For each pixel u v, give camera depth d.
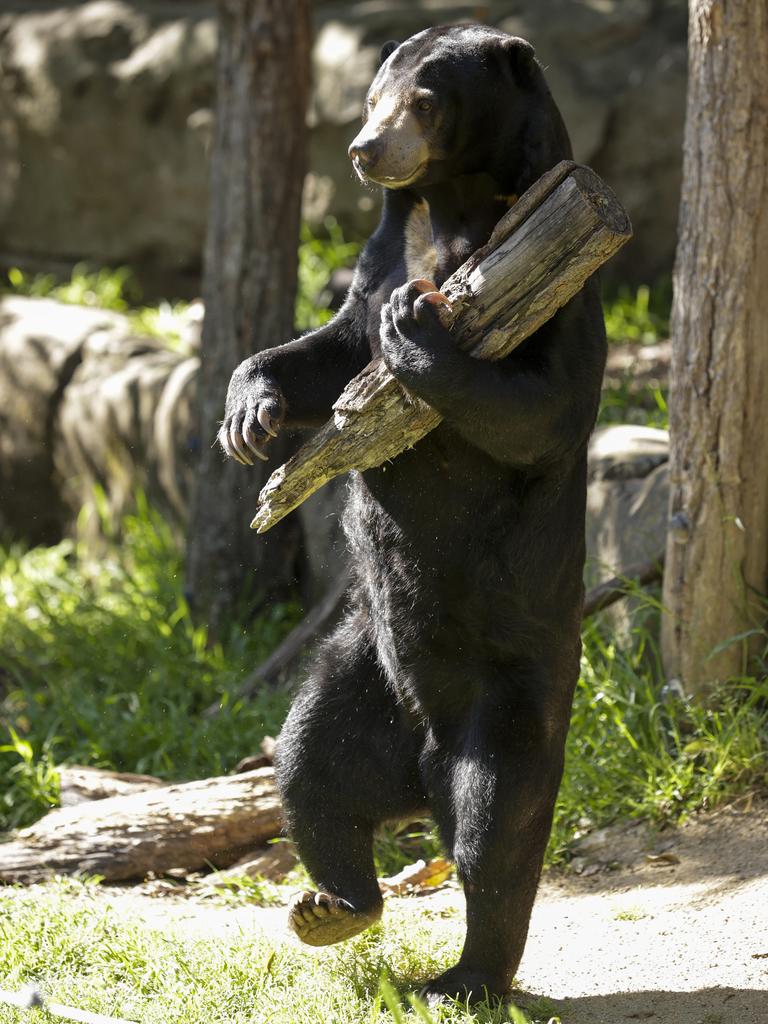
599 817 10.36
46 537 21.30
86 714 13.66
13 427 21.11
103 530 19.75
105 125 24.31
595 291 6.84
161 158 24.02
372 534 7.29
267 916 8.98
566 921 8.58
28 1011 6.56
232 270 15.59
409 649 7.24
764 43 10.30
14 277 24.36
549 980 7.44
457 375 6.21
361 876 7.35
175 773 12.70
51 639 16.80
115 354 20.30
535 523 7.01
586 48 21.44
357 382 6.70
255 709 13.28
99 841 10.32
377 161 6.82
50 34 24.84
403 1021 6.23
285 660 14.16
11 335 21.31
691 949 7.72
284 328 15.82
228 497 15.87
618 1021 6.75
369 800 7.42
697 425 10.66
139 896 9.97
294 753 7.43
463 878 6.98
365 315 7.29
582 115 20.98
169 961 7.25
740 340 10.50
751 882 8.70
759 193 10.41
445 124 6.85
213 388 15.82
